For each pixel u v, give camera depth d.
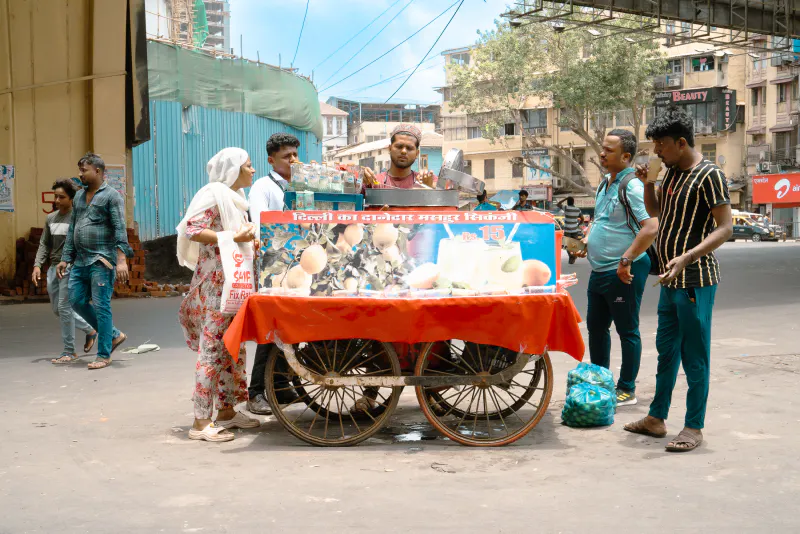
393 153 5.20
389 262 4.56
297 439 4.78
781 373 6.34
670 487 3.74
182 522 3.33
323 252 4.53
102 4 14.72
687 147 4.48
